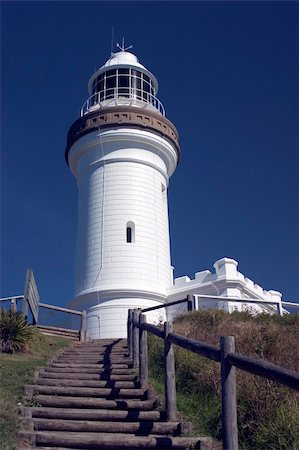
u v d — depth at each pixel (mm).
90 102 24781
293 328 12148
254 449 6961
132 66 24656
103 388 8938
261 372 5070
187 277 20609
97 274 20469
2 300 14367
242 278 20016
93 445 6586
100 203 21594
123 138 22109
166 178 23547
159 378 9961
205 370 9055
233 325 12391
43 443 6586
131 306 19688
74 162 23516
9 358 11086
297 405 7484
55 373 9633
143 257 20672
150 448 6637
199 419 7785
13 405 7547
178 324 13109
